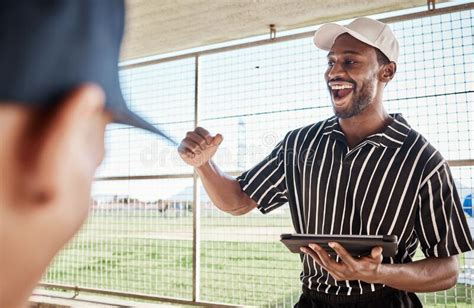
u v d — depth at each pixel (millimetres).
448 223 1708
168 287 3352
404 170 1749
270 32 3150
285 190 2088
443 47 2508
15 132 210
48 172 216
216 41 3428
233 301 3080
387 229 1749
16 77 203
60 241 237
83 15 224
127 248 3570
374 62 1848
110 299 3562
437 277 1659
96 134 247
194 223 3230
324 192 1853
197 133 1938
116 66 253
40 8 208
